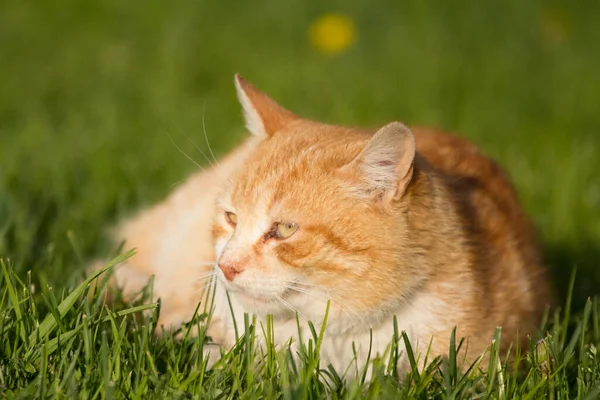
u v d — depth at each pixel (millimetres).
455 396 5066
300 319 5816
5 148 10039
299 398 4902
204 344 5785
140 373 5105
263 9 16609
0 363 5094
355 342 5797
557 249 8625
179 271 6828
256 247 5621
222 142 10484
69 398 4762
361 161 5582
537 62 14578
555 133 11742
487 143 11344
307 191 5652
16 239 7238
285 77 13000
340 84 12789
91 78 13617
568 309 6180
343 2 16547
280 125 6539
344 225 5566
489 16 16312
